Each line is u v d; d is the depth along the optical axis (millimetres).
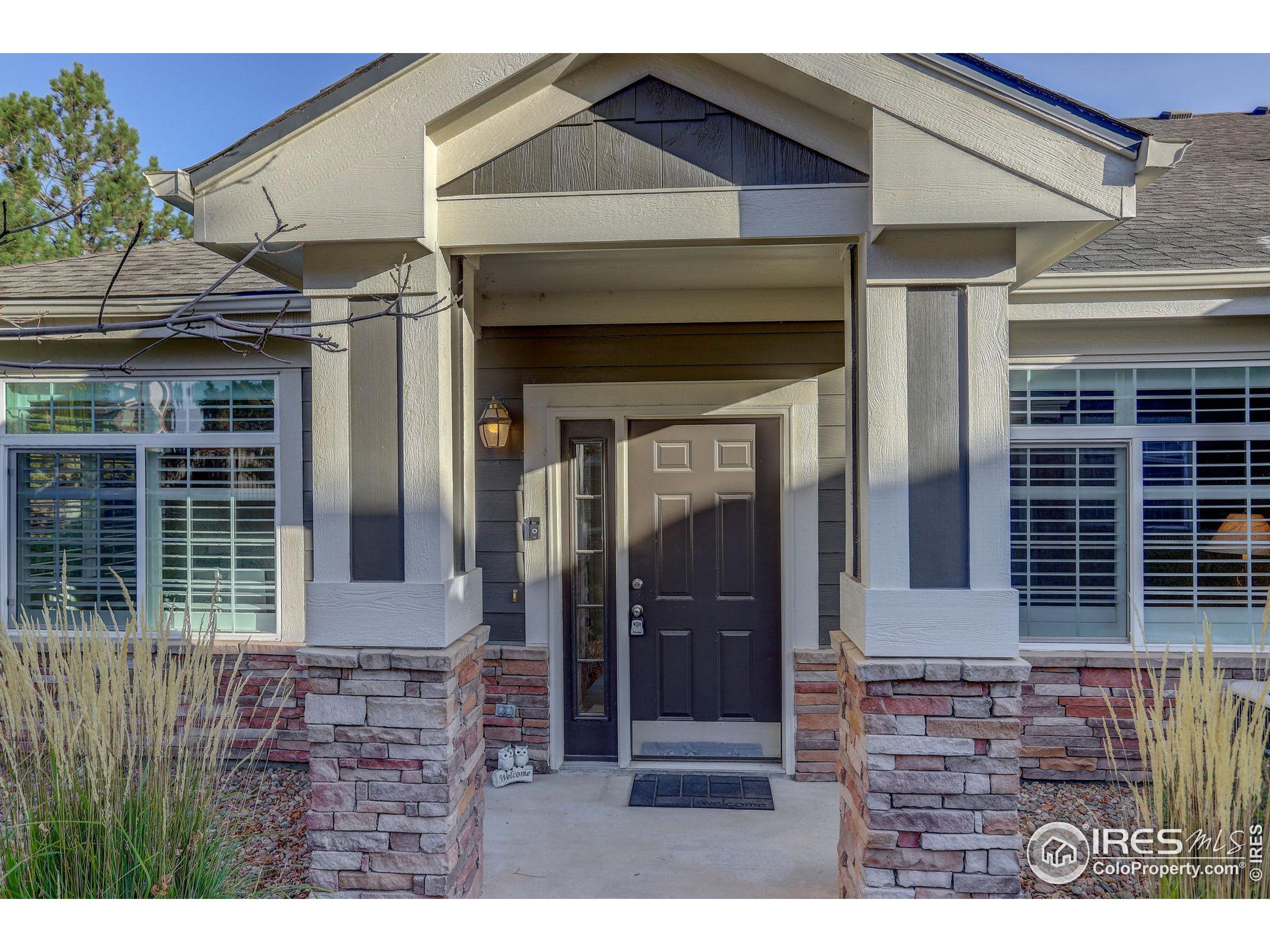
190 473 5238
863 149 2992
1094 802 4449
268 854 3754
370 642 3098
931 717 2895
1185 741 2715
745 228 3049
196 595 5223
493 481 5117
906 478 2955
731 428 5074
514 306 4945
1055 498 4859
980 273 2939
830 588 4938
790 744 4938
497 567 5117
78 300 4914
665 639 5113
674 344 4988
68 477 5297
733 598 5078
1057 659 4754
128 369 2502
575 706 5176
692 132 3082
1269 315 4625
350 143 2994
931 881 2887
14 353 5223
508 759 4906
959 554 2951
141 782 2820
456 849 3123
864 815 2951
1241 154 6742
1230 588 4742
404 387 3107
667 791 4699
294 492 5145
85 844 2717
